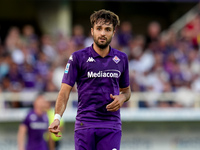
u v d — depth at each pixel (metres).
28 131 35.16
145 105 50.31
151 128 49.69
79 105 18.14
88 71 17.88
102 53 18.09
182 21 72.25
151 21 76.56
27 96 47.84
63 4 69.94
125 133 48.97
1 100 46.97
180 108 50.50
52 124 17.06
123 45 60.12
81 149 17.73
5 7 71.69
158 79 52.25
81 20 73.50
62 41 57.25
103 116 17.83
